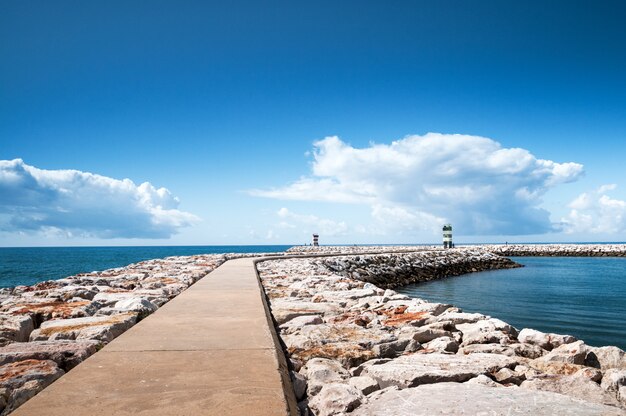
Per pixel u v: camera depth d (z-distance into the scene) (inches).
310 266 789.2
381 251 1739.7
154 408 107.2
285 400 114.0
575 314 590.9
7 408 117.7
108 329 200.2
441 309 312.5
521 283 1036.5
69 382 125.6
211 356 154.6
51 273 1566.2
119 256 3398.1
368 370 166.9
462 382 152.9
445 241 2053.4
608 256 2400.3
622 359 176.7
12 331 197.3
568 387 148.4
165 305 274.2
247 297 311.3
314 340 205.2
